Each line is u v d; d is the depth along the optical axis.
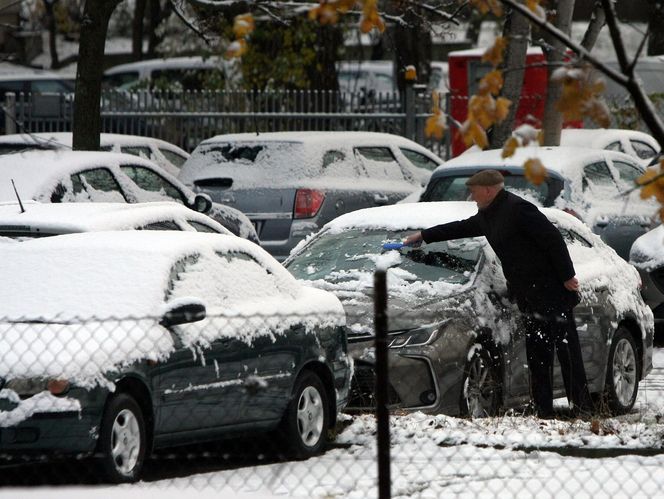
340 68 130.88
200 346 31.34
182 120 93.44
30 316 30.86
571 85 20.42
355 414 39.22
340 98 91.50
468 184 40.09
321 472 31.91
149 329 30.34
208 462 34.44
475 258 41.12
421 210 44.00
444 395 37.50
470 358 38.34
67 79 128.00
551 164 58.41
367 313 39.41
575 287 39.50
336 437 36.16
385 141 70.62
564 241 40.88
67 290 31.97
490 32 165.12
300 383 34.62
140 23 136.12
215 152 66.56
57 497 22.86
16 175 54.59
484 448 33.94
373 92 91.38
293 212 63.81
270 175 64.69
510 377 40.19
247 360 32.66
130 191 57.22
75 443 28.28
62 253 33.41
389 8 58.59
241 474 31.81
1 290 32.31
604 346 43.41
